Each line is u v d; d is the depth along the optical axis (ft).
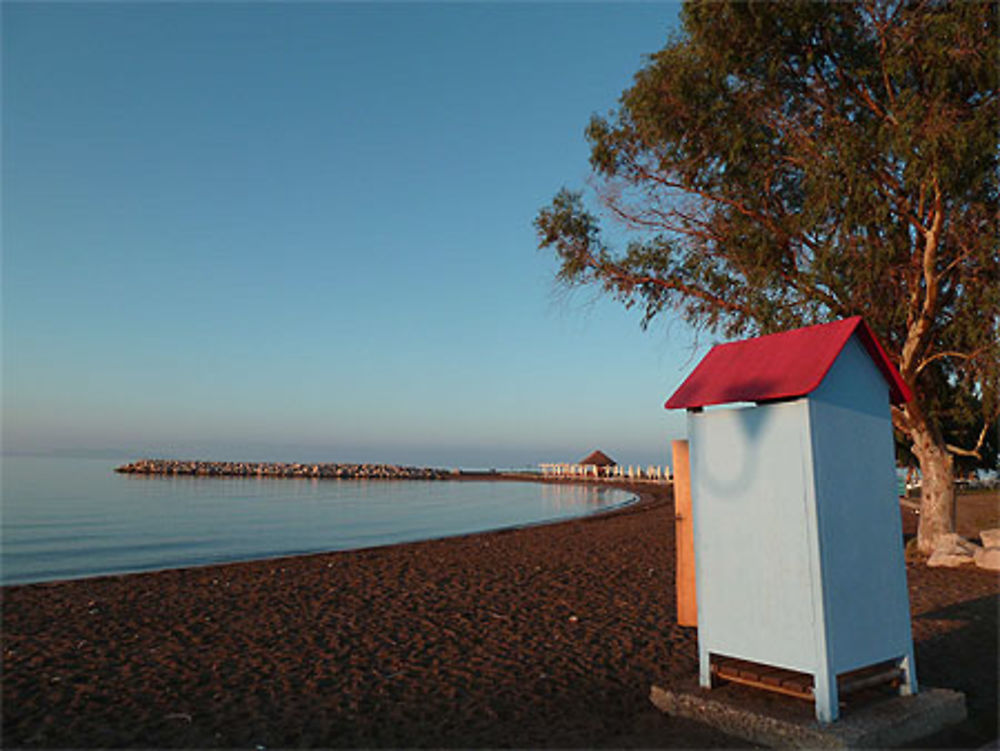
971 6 29.40
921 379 41.29
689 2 34.78
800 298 37.40
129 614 29.73
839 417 15.53
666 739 14.80
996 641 22.74
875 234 35.65
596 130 41.22
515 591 34.91
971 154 30.04
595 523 75.20
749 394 15.72
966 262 35.24
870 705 15.07
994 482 115.14
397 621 28.04
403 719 16.52
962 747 14.05
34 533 75.72
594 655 22.41
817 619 14.32
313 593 34.73
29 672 20.75
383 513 108.06
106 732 15.70
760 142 36.01
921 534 42.78
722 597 16.31
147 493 152.35
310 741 15.08
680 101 36.40
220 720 16.51
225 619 28.63
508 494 164.86
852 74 35.01
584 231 43.47
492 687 19.04
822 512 14.67
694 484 17.22
